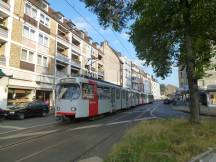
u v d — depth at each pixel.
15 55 33.81
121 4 16.25
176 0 14.37
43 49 40.94
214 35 18.47
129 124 19.83
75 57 55.97
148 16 14.43
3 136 14.11
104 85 26.88
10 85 32.75
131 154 8.18
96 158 9.23
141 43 21.66
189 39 15.71
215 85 49.09
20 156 9.46
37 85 38.88
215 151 9.59
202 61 21.00
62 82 21.50
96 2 15.76
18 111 25.08
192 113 15.70
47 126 18.80
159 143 9.74
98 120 23.59
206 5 13.93
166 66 26.02
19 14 34.66
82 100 21.16
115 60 86.81
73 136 14.17
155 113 33.31
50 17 43.34
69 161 8.82
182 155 8.56
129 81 104.94
